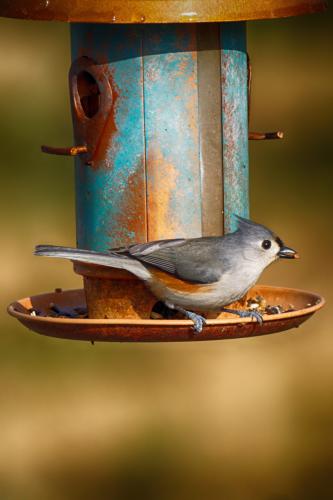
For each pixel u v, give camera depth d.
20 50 18.91
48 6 10.19
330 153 18.59
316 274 17.47
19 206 17.83
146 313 11.05
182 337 10.19
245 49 11.35
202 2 9.96
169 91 10.79
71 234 17.52
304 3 10.46
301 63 19.09
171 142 10.83
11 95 18.66
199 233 10.95
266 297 11.92
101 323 10.00
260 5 10.14
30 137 18.38
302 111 18.83
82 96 11.17
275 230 17.88
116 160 10.92
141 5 9.92
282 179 18.41
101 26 10.85
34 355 16.20
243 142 11.31
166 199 10.87
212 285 10.60
